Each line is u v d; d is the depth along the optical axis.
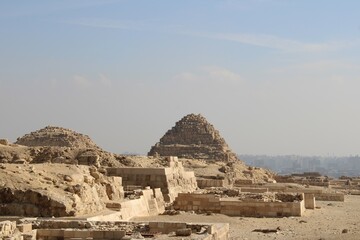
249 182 109.88
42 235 33.84
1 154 76.69
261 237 45.47
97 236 33.06
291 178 133.75
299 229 51.16
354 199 95.75
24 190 43.75
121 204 50.53
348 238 45.00
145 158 91.56
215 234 33.56
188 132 162.75
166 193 67.00
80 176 50.44
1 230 32.69
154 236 32.22
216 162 140.25
